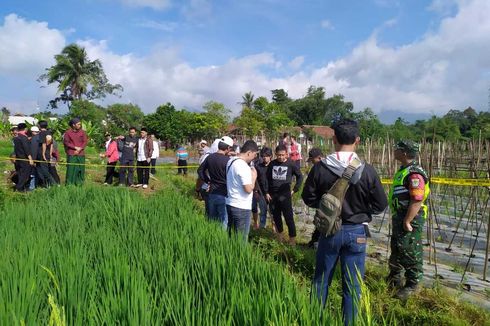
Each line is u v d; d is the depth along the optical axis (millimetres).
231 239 4645
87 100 53688
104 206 6711
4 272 3260
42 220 5629
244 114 63438
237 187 5746
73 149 11523
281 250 6258
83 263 3545
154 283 3475
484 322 4262
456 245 8266
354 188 3504
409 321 4238
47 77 55500
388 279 5156
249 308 2721
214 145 7746
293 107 94375
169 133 57375
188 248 4195
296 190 7406
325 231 3494
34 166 11422
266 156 7754
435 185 13141
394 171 10883
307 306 2797
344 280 3578
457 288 5457
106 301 2832
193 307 2758
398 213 4918
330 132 73812
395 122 65875
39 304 2898
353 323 2652
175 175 18719
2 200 8500
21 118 63219
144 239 4699
